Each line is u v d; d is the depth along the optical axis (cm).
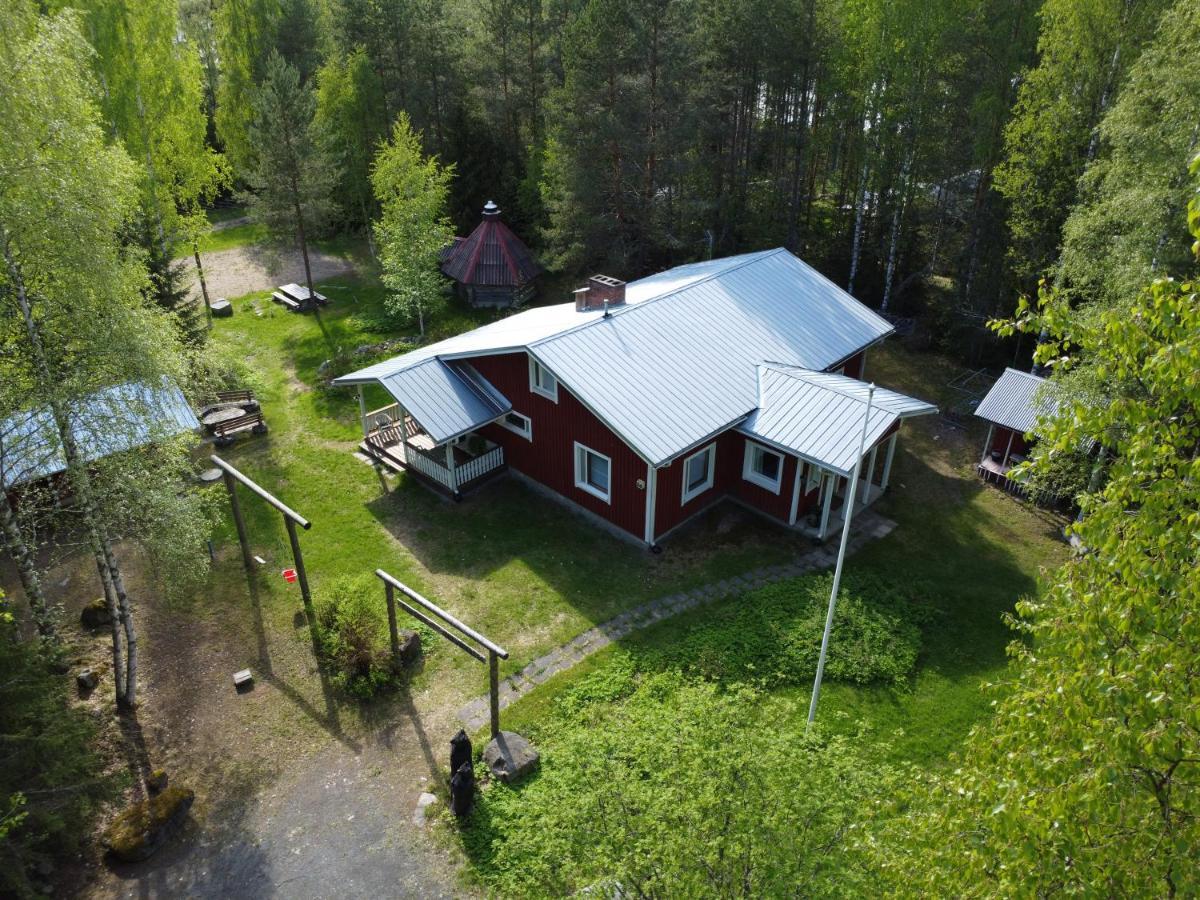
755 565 2308
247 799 1661
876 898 1087
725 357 2527
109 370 1603
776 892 1046
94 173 1550
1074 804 754
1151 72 2083
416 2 4475
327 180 3922
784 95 3866
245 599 2189
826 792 1148
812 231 4219
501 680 1936
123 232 1995
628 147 3441
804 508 2472
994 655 2011
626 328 2497
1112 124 2206
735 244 3938
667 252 3966
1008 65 3266
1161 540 761
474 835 1578
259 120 3791
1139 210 2038
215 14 4988
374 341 3659
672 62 3412
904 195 3541
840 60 3525
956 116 3531
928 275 3922
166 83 3400
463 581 2253
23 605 2125
